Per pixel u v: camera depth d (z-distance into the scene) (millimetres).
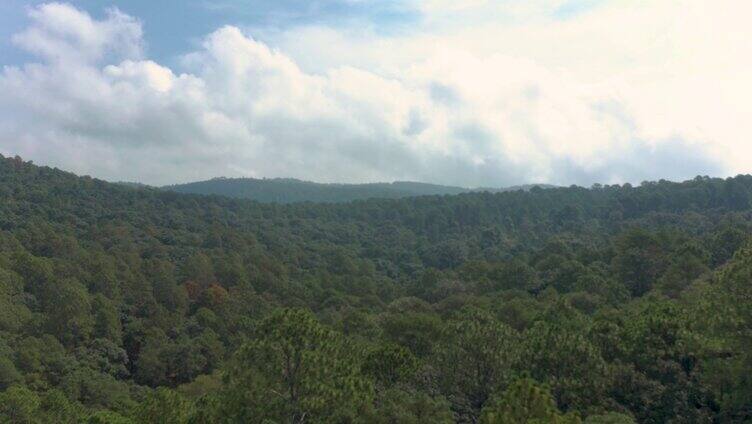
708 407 29469
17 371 52406
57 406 40906
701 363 29703
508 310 54531
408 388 31984
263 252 122125
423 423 28062
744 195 119688
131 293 81625
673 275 58094
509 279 78500
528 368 31078
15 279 72062
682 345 30656
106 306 72125
